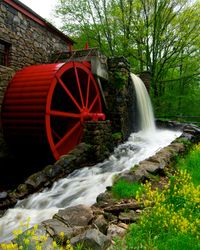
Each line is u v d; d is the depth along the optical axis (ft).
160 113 68.59
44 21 36.09
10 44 30.73
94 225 10.63
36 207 19.11
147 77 57.47
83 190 20.30
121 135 40.11
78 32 72.69
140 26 65.05
